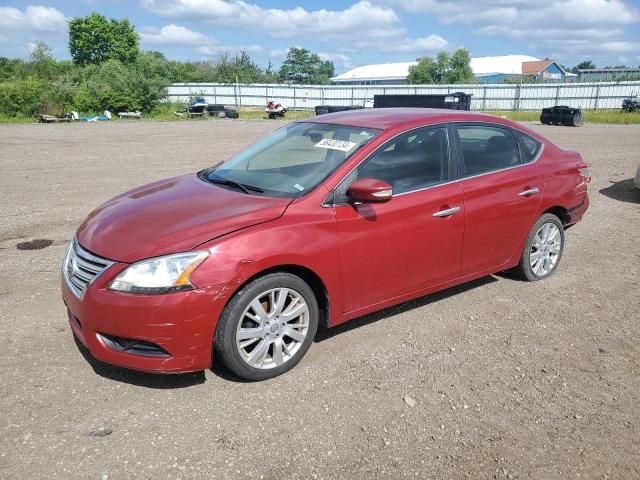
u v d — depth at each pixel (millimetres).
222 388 3387
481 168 4535
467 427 3094
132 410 3141
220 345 3258
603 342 4137
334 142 4074
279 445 2891
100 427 2982
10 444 2824
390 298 4059
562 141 19234
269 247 3277
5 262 5527
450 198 4211
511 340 4129
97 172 11336
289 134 4598
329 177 3695
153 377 3480
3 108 31938
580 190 5344
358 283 3799
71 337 3953
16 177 10602
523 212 4812
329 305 3693
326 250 3541
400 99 28750
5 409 3105
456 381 3547
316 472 2711
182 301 3045
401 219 3908
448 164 4301
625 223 7602
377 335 4141
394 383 3498
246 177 4094
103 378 3449
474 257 4535
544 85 43531
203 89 50000
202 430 2988
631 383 3588
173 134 21953
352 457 2824
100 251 3232
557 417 3207
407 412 3205
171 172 11438
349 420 3115
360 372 3613
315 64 102000
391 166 3969
